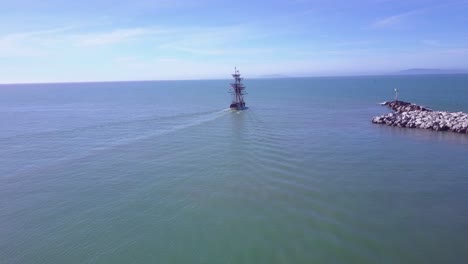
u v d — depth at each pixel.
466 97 116.75
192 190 30.83
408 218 23.98
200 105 112.31
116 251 21.05
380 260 19.08
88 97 177.75
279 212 25.53
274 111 90.81
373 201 27.08
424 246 20.36
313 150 44.19
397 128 60.78
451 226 22.70
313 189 30.00
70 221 25.34
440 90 156.88
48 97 185.12
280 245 20.97
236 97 98.12
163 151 45.88
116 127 67.19
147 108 105.81
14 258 20.84
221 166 37.91
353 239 21.36
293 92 183.12
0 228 24.62
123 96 180.38
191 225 24.05
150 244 21.69
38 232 23.89
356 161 38.66
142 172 36.72
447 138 50.41
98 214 26.36
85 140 54.84
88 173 36.81
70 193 31.05
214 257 20.00
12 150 48.28
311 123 68.12
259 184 31.69
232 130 61.00
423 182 31.22
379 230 22.38
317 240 21.38
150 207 27.38
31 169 38.78
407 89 172.62
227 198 28.64
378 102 113.69
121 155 44.22
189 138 54.44
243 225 23.72
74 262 20.19
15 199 29.97
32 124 73.31
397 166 36.44
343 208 25.86
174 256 20.25
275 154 42.31
